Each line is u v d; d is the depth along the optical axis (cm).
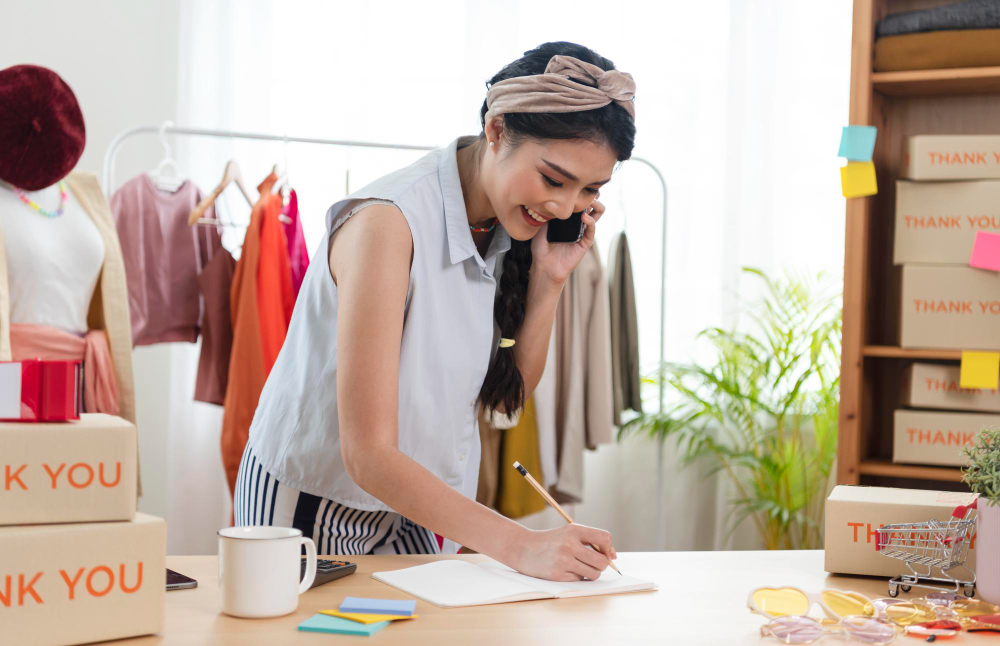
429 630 91
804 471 309
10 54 324
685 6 335
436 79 333
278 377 142
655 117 336
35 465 84
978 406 236
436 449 140
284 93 324
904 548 113
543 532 114
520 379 153
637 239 338
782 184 332
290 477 137
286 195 322
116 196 268
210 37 317
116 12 329
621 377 300
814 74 332
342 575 112
